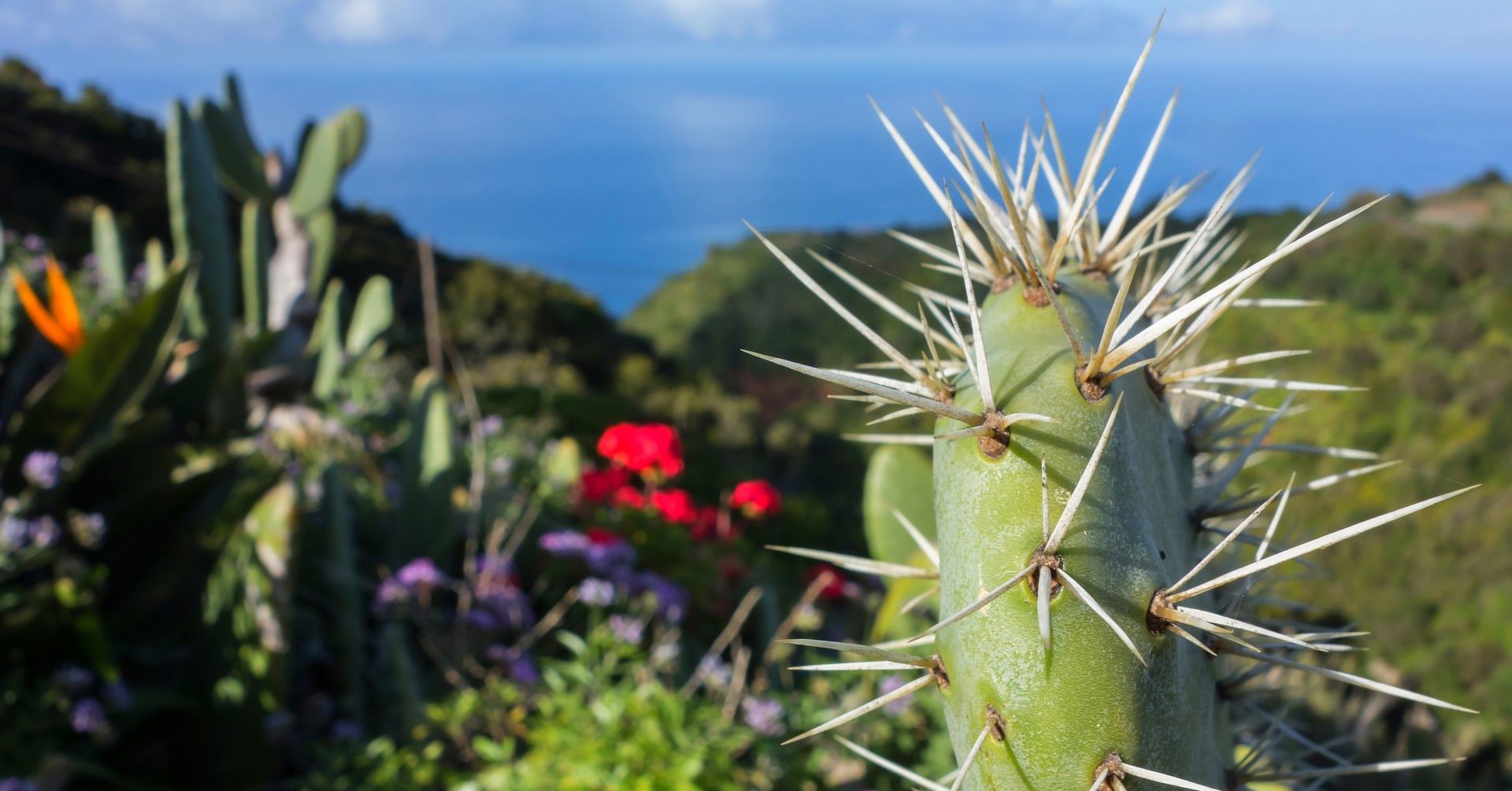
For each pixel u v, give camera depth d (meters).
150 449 3.95
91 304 5.70
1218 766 1.11
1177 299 1.41
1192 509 1.26
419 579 4.03
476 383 17.02
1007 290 1.14
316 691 4.16
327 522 4.27
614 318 32.28
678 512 5.91
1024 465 1.00
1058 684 0.97
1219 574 1.24
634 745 3.14
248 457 4.67
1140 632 0.98
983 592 1.00
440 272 24.95
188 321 6.91
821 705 3.72
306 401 7.34
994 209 1.17
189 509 4.04
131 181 22.61
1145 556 1.00
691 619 5.23
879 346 1.10
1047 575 0.95
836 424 24.30
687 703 3.50
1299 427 9.62
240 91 8.66
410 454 5.11
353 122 8.60
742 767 3.58
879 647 1.08
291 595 3.46
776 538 9.89
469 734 3.66
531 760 3.25
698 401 23.48
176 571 3.98
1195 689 1.04
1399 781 3.16
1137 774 0.95
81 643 3.35
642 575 4.71
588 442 12.93
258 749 3.42
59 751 3.18
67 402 3.76
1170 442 1.24
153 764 3.53
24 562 3.30
